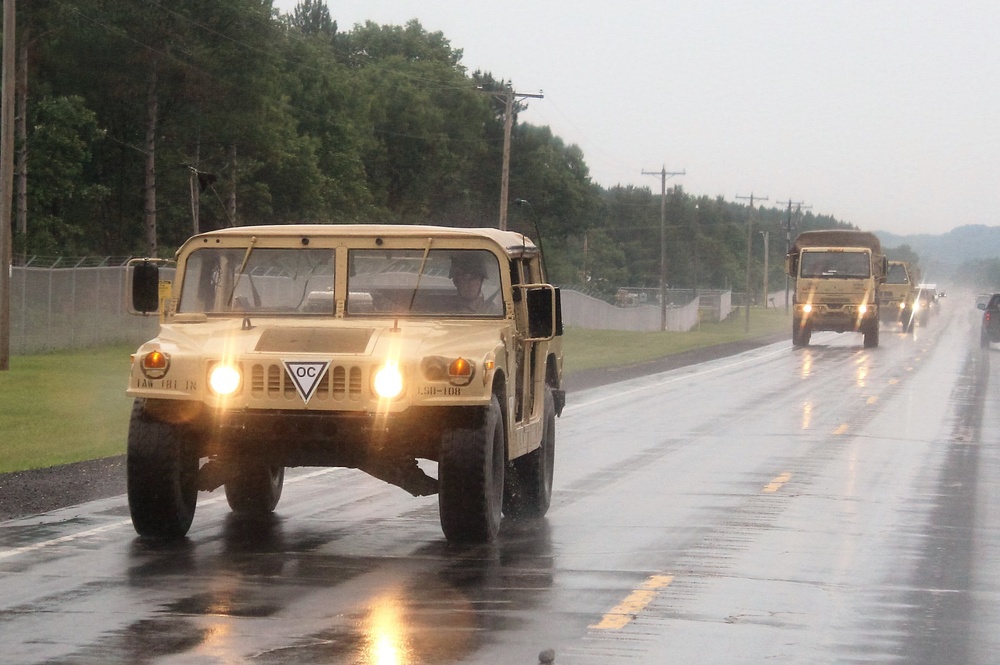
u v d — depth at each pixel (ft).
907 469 126.62
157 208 510.58
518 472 92.53
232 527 86.63
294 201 580.30
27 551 76.43
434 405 75.20
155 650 53.88
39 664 51.49
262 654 53.42
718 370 296.92
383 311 83.97
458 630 58.29
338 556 76.54
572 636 57.57
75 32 453.58
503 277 83.97
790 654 55.26
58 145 428.15
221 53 488.02
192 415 76.95
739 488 111.04
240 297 84.38
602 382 256.32
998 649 57.06
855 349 399.65
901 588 70.44
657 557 78.13
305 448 76.95
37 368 245.04
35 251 412.16
